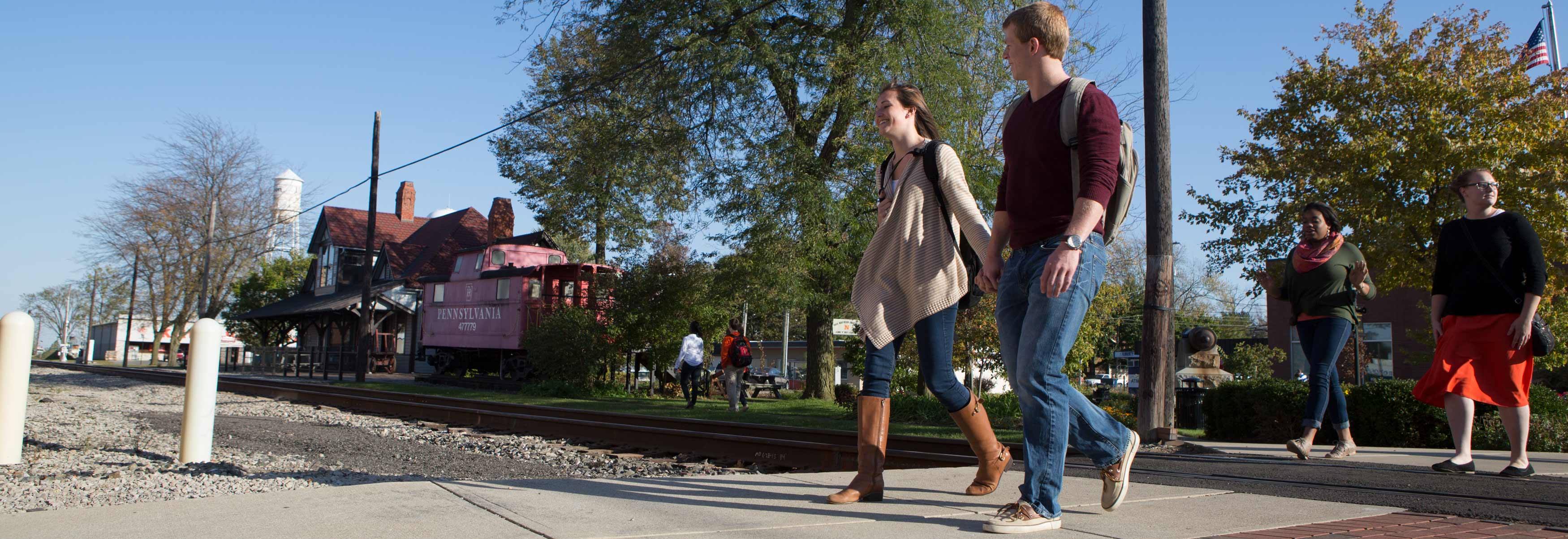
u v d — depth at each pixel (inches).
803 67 742.5
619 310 943.0
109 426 504.4
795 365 2059.5
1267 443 334.3
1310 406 232.1
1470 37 553.9
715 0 745.6
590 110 1118.4
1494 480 176.4
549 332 900.0
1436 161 523.8
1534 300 177.0
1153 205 319.0
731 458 398.3
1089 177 111.1
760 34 745.6
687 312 950.4
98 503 224.2
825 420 527.2
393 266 1632.6
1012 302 124.2
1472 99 529.0
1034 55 122.6
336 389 776.3
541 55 1195.9
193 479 259.9
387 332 1552.7
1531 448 274.1
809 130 781.9
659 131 804.6
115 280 2375.7
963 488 155.9
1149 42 325.4
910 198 137.6
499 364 1127.0
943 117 716.0
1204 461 223.6
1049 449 116.6
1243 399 353.1
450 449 435.8
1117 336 1743.4
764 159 732.7
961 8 741.9
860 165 725.9
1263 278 250.7
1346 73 565.3
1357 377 414.0
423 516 120.1
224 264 1946.4
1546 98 525.0
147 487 245.9
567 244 1382.9
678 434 425.1
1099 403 563.8
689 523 117.6
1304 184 553.0
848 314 857.5
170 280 1936.5
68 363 2219.5
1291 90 581.3
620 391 943.0
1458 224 191.5
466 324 1106.7
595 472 363.3
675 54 760.3
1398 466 208.2
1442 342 193.5
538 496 137.6
